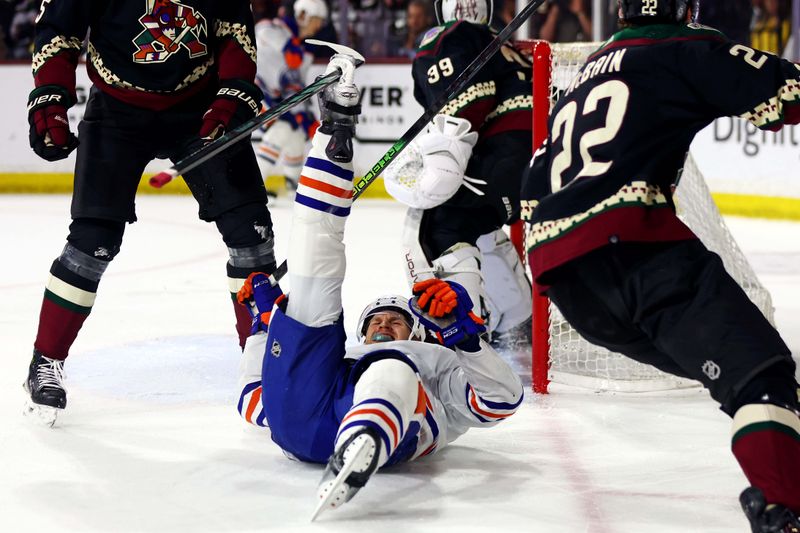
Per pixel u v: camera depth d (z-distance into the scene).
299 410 9.43
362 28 37.31
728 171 31.16
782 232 27.88
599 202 8.28
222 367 14.20
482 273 15.23
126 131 11.81
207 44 11.94
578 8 33.91
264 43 33.38
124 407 12.25
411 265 13.98
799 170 29.30
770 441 7.57
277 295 10.47
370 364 9.34
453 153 13.38
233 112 11.55
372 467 8.45
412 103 35.03
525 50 14.67
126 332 16.52
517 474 9.88
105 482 9.64
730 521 8.69
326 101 9.23
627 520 8.70
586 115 8.58
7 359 14.74
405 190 13.44
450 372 10.07
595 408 12.30
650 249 8.25
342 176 9.24
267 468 9.98
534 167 9.14
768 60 8.02
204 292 20.22
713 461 10.30
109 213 11.61
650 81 8.37
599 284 8.38
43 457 10.38
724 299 7.98
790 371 7.93
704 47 8.21
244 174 12.16
